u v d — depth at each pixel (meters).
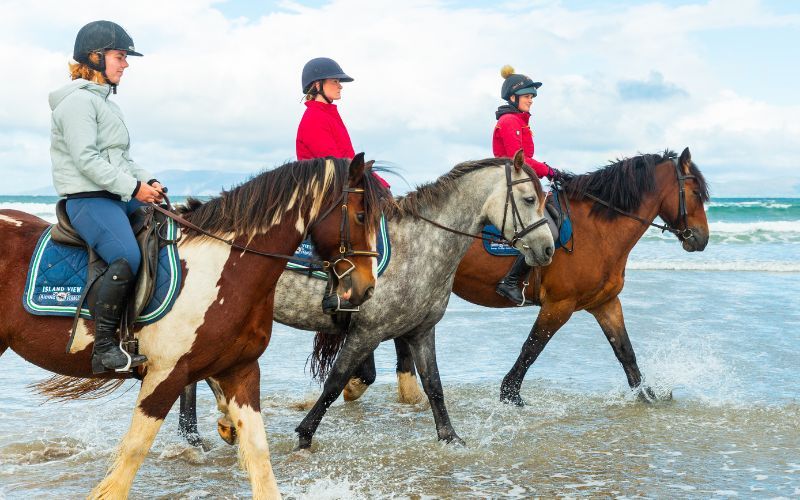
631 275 16.19
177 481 4.47
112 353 3.31
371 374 6.41
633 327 9.98
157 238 3.49
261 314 3.63
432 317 5.10
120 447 3.44
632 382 6.57
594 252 6.27
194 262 3.51
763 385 7.03
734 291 13.55
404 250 4.91
